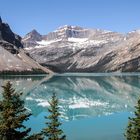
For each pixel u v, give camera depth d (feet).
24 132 93.50
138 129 135.44
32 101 479.82
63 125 275.18
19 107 93.40
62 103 474.49
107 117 327.67
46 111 365.81
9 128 88.48
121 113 361.51
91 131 248.11
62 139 118.62
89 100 522.88
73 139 222.28
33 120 295.07
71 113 362.74
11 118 88.74
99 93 642.22
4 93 93.35
